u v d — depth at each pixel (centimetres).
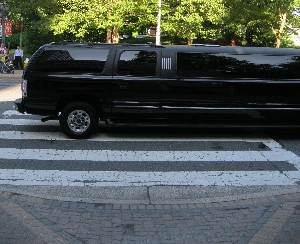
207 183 670
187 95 894
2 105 1294
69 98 898
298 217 529
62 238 471
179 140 921
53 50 890
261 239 471
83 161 768
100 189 638
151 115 900
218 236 482
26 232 480
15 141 886
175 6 2617
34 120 1084
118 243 464
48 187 644
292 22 2752
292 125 923
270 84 902
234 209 559
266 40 3200
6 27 3341
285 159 803
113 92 890
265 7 2595
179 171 725
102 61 891
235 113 905
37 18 3019
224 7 2672
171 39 3022
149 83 888
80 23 2614
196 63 899
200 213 546
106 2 2491
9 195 591
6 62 2470
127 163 762
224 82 894
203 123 912
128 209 559
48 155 798
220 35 2998
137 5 2470
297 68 912
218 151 847
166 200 593
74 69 890
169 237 480
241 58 905
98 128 1010
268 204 575
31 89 891
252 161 789
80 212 545
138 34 4244
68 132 906
